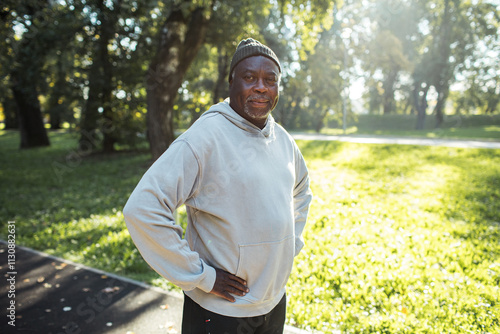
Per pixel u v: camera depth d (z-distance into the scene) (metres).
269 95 1.41
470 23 25.28
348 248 4.16
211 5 8.84
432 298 3.09
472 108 36.41
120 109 14.17
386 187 7.66
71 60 13.59
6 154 15.75
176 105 13.23
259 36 10.65
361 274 3.49
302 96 22.67
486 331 2.62
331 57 13.54
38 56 11.46
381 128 35.22
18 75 12.50
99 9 9.98
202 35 9.61
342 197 6.71
